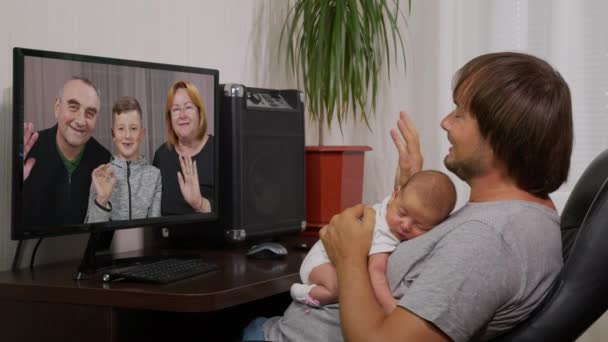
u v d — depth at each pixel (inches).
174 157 84.2
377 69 120.0
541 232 49.4
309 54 113.0
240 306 92.7
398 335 45.6
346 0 111.8
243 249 93.7
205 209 88.1
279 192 99.1
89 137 75.0
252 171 94.7
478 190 52.4
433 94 123.7
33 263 79.4
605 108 114.1
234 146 92.1
